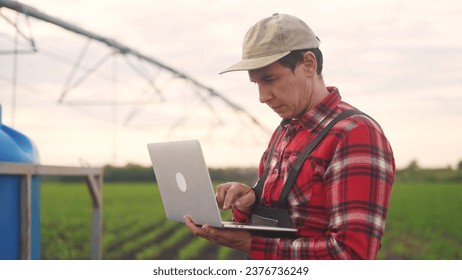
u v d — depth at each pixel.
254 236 2.78
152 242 16.11
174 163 2.96
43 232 17.38
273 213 2.86
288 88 2.82
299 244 2.67
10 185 4.38
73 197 45.84
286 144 2.96
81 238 16.27
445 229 21.14
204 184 2.70
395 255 13.87
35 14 11.41
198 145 2.68
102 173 6.12
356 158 2.63
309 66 2.83
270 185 2.93
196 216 2.90
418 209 32.09
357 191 2.59
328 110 2.83
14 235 4.42
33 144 5.16
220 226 2.68
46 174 4.78
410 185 75.88
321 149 2.74
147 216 26.72
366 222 2.55
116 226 21.34
